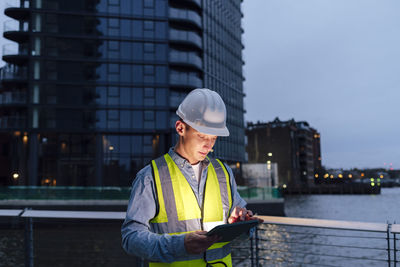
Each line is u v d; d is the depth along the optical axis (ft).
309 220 9.33
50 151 118.21
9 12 120.16
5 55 117.80
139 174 5.66
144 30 128.88
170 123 127.65
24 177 116.57
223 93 161.48
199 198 5.63
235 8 187.93
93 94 121.60
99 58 123.13
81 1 123.34
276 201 105.81
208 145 5.73
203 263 5.34
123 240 5.32
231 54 175.83
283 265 41.22
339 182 455.22
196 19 142.41
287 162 342.85
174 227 5.41
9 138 137.90
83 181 118.93
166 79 128.77
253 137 355.36
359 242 62.34
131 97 124.57
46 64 119.14
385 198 290.15
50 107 117.91
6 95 117.91
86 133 120.88
